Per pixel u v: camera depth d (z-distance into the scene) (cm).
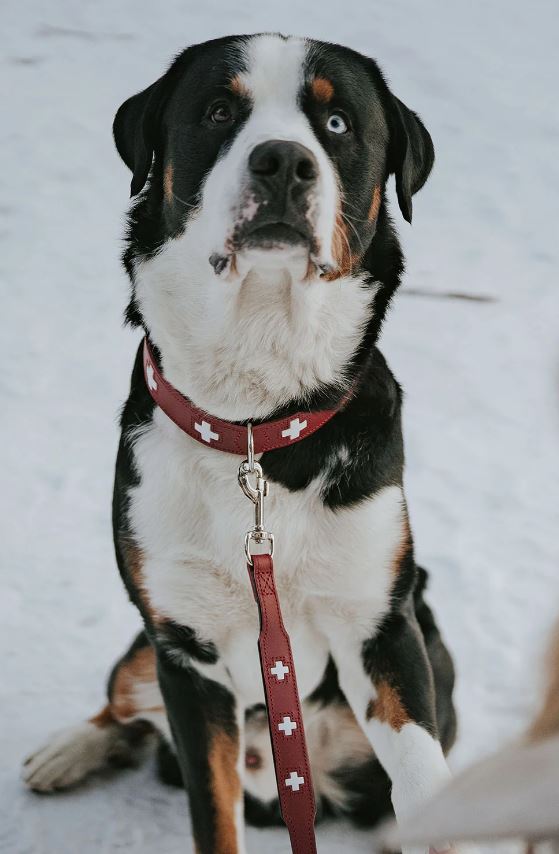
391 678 265
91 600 397
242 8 1050
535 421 537
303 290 249
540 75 975
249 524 260
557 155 847
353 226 264
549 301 655
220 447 261
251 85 256
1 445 499
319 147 249
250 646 271
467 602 399
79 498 464
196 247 257
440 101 917
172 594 269
